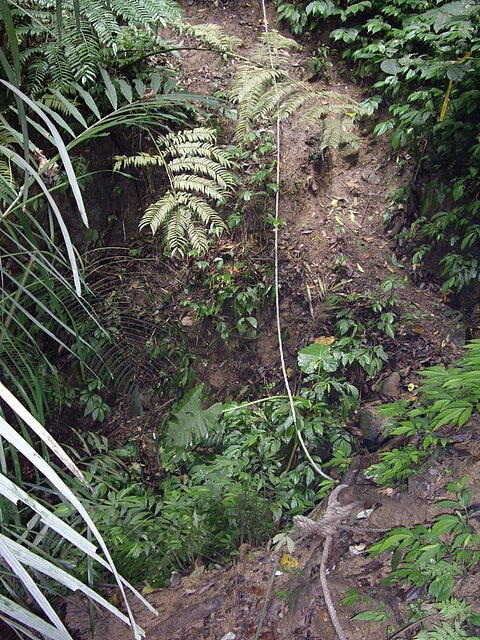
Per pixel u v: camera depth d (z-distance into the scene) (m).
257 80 4.63
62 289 3.99
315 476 3.90
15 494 0.81
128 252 4.80
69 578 0.86
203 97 3.52
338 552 2.56
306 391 4.28
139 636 0.91
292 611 2.40
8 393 0.84
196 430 4.02
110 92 3.19
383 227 5.04
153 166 4.84
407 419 3.50
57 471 2.15
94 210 4.77
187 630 2.54
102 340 4.32
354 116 5.26
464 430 2.97
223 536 3.15
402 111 4.80
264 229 4.88
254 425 4.19
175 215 4.47
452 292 4.79
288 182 4.98
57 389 3.92
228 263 4.80
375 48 5.07
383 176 5.17
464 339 4.58
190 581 2.92
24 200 2.01
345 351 4.48
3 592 2.53
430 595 2.21
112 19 4.20
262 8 5.70
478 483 2.60
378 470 3.07
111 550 3.08
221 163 4.57
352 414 4.36
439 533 2.23
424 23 4.96
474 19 4.70
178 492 3.63
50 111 1.64
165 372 4.63
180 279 4.76
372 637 2.17
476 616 2.01
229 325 4.78
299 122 4.61
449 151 4.78
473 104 4.54
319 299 4.79
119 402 4.63
